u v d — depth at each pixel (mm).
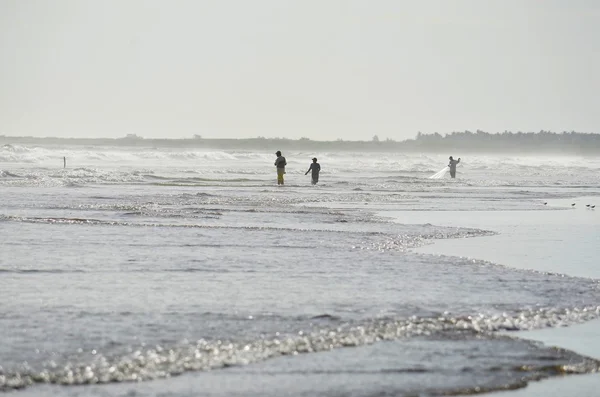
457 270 45812
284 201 107062
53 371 24172
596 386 24312
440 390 23594
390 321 31828
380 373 25078
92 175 178875
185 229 66438
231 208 92438
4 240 56125
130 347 27016
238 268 45344
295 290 38375
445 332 30469
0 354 25766
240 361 25953
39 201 96812
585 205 109938
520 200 118875
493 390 23750
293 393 22938
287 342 28219
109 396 22203
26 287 37875
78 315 31797
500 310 34562
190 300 35344
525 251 56438
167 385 23344
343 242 59375
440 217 85812
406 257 51312
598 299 37562
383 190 142250
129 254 50219
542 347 28547
